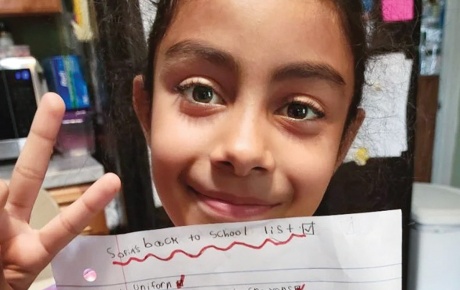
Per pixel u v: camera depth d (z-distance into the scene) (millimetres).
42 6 1052
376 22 517
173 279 363
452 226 1064
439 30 1151
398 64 554
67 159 875
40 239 356
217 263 362
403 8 534
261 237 359
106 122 642
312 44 388
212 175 399
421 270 1101
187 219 431
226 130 387
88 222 356
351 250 356
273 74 379
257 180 395
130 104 620
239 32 372
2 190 327
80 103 955
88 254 356
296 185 415
